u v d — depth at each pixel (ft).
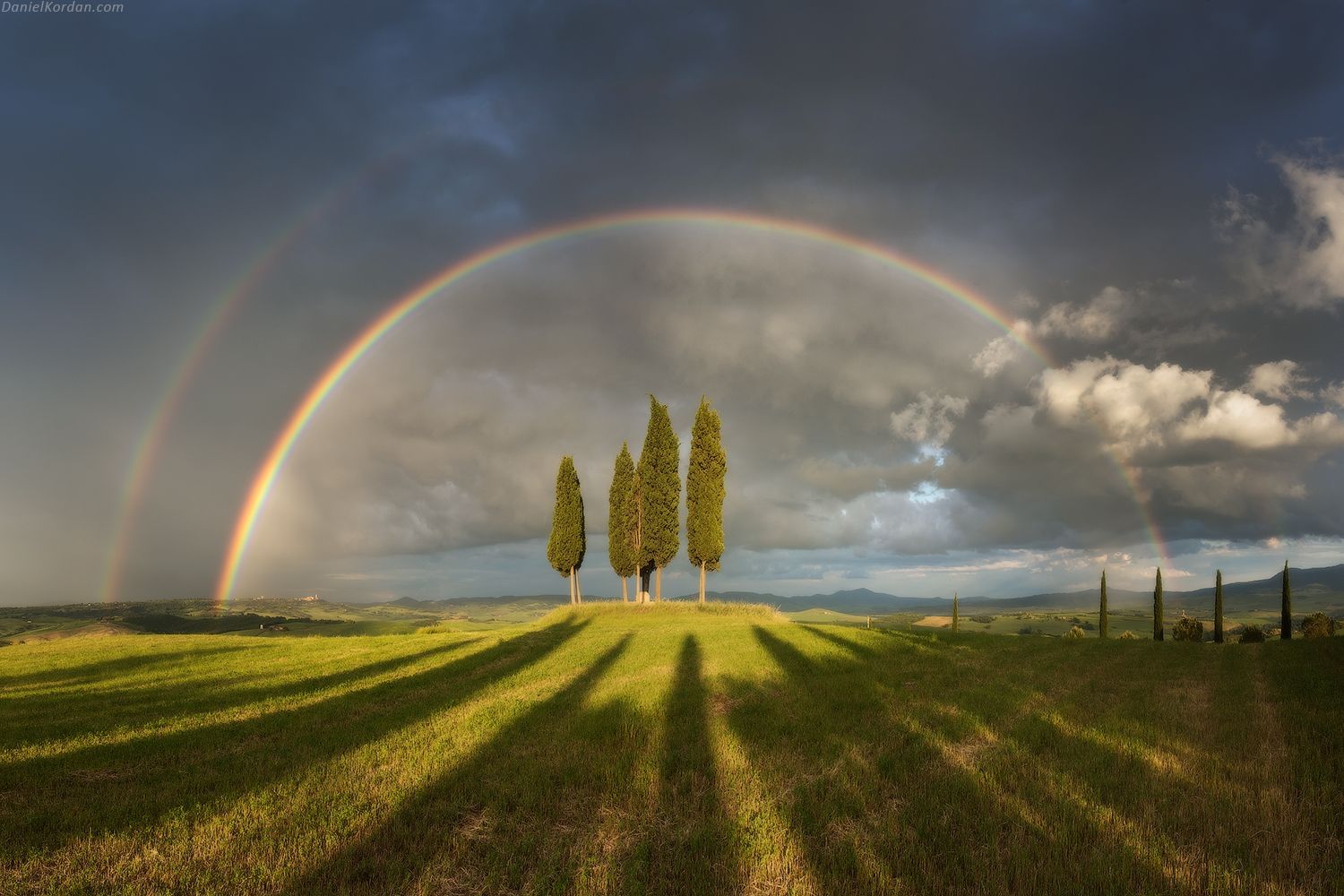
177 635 125.18
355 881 22.35
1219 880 21.98
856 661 78.33
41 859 23.67
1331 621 247.29
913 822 26.96
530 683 62.28
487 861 23.48
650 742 38.99
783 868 22.90
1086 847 24.52
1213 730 43.50
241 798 29.76
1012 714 48.16
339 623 318.24
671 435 193.67
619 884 21.68
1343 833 26.07
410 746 38.37
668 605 170.50
